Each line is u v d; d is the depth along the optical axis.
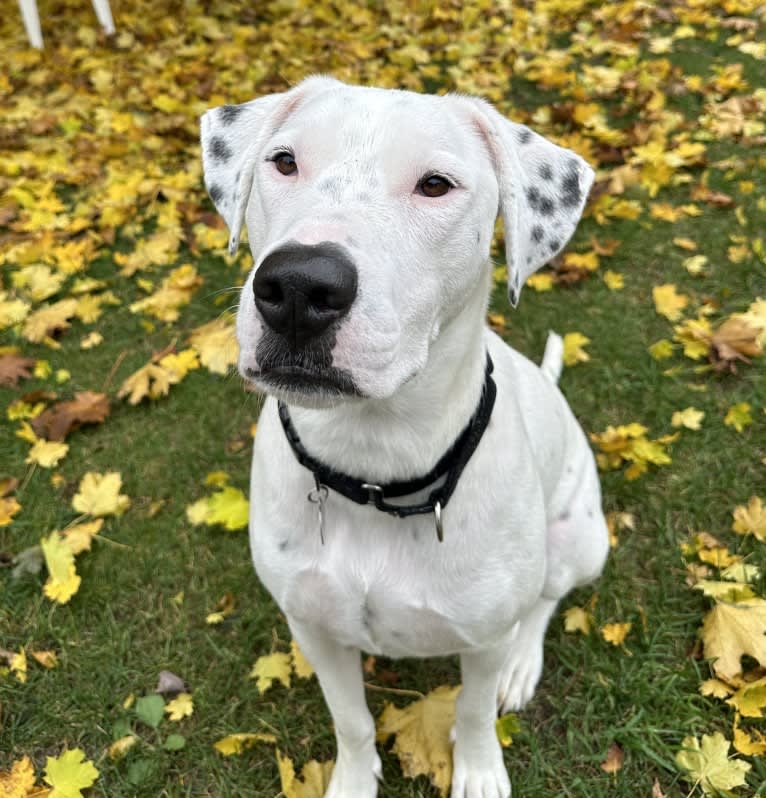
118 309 0.97
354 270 0.32
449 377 0.41
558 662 0.63
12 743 0.59
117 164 1.20
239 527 0.72
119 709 0.61
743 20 1.46
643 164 1.13
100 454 0.80
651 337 0.90
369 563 0.44
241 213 0.45
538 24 1.56
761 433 0.79
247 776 0.57
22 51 1.51
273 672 0.61
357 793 0.54
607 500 0.74
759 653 0.59
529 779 0.56
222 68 1.46
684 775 0.55
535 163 0.44
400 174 0.37
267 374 0.33
